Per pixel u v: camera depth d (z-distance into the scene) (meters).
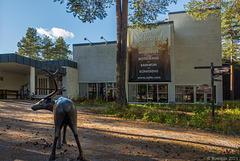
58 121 4.05
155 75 21.97
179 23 23.36
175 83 22.97
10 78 23.83
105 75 24.88
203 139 6.80
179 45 23.22
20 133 6.57
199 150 5.41
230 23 29.06
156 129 8.37
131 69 22.80
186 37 23.09
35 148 5.02
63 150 4.91
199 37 22.81
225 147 5.84
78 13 17.16
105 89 24.97
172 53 21.64
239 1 16.33
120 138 6.47
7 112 10.82
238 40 30.30
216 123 9.19
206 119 9.58
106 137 6.55
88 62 25.53
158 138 6.66
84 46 25.77
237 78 29.27
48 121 8.95
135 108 14.67
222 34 30.28
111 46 24.86
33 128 7.43
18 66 18.53
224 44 31.03
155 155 4.85
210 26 22.59
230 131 8.30
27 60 17.05
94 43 25.44
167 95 22.20
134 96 23.14
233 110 14.70
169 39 21.67
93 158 4.46
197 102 22.00
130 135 6.98
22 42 48.34
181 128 8.90
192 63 22.78
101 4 17.48
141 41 22.53
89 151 4.97
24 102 15.95
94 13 17.47
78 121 9.49
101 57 25.16
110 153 4.89
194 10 18.20
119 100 15.21
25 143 5.45
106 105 17.73
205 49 22.59
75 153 4.73
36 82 26.03
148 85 22.84
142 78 22.34
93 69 25.33
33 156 4.45
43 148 5.02
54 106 4.48
